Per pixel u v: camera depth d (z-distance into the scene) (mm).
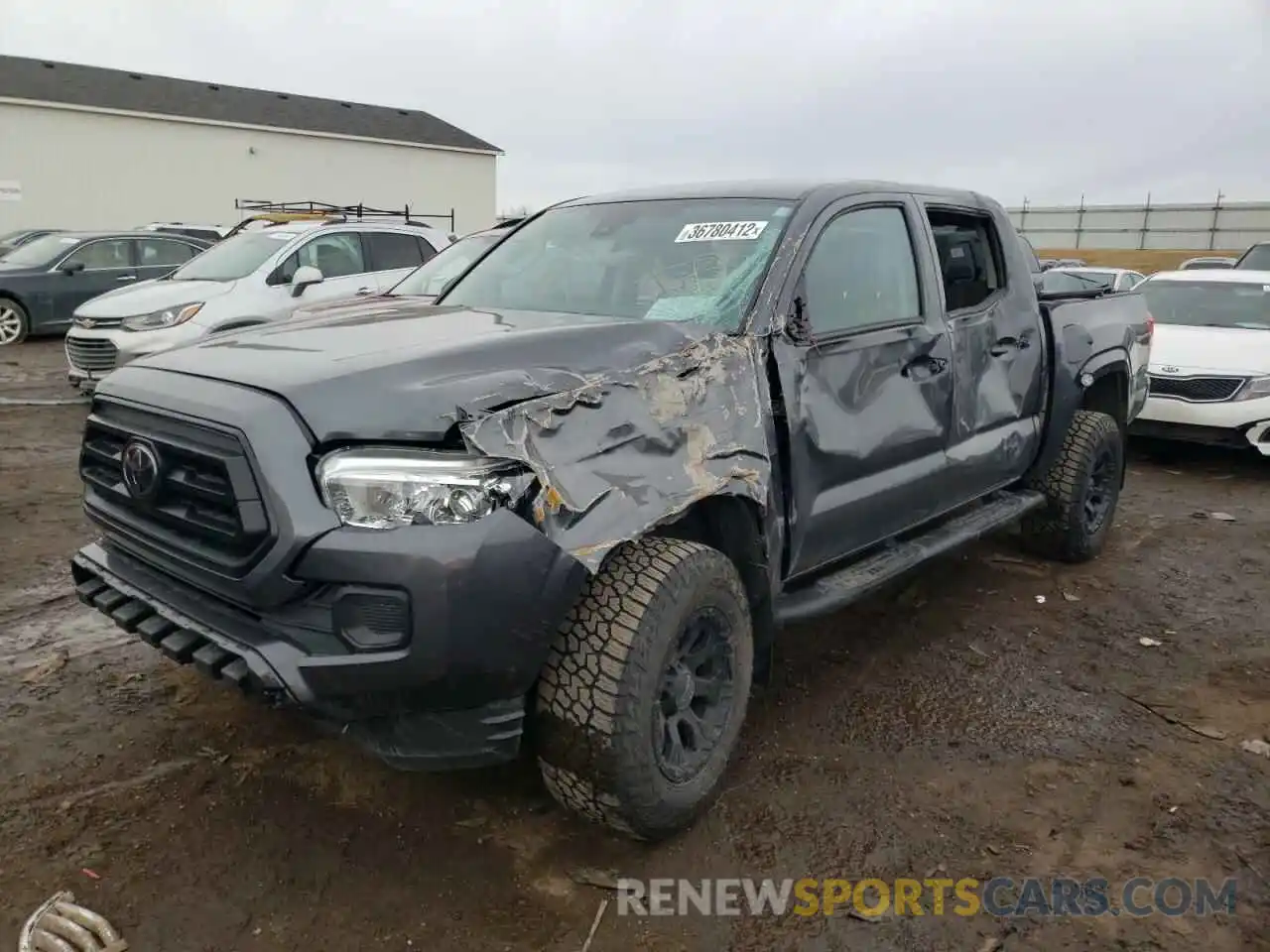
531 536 2416
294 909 2574
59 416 9234
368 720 2475
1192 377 8023
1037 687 4020
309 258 10102
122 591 2852
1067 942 2555
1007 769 3383
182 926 2492
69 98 28906
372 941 2473
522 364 2703
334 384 2484
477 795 3107
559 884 2717
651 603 2633
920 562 4039
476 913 2588
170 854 2771
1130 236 43688
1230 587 5305
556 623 2479
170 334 9086
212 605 2635
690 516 3055
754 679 3363
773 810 3088
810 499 3338
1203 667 4258
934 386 3965
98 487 3031
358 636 2359
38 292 14461
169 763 3230
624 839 2908
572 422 2596
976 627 4645
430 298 4258
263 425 2406
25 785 3070
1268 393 7805
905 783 3270
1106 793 3244
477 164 38094
